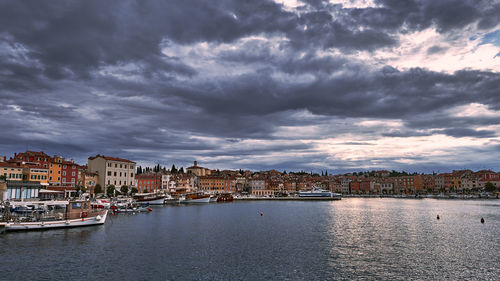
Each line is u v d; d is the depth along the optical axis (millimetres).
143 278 44438
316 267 50062
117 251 58562
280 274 46719
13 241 64188
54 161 162500
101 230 79812
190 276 45562
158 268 48938
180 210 145000
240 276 45750
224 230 83750
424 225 95000
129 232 78000
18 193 117562
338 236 75688
